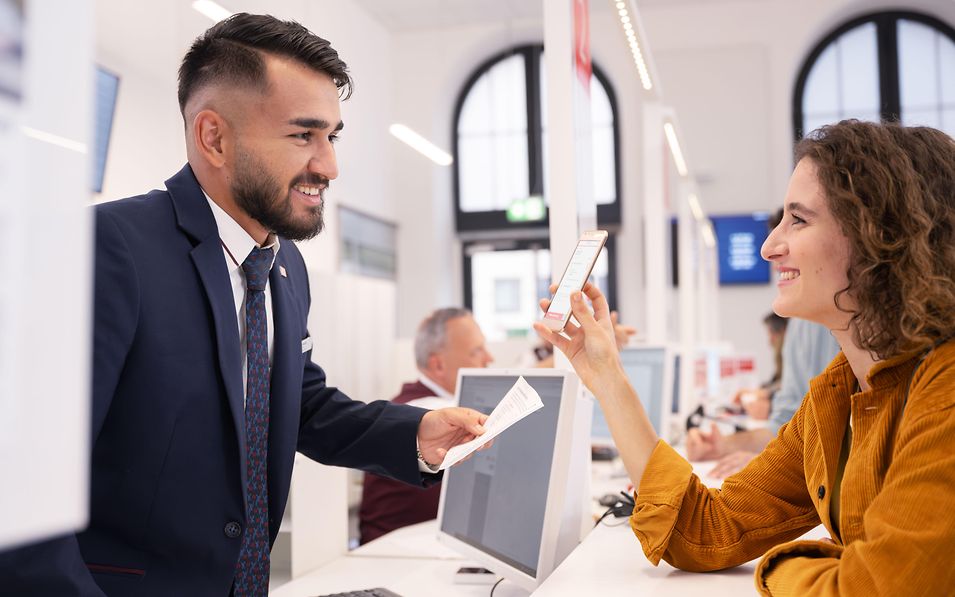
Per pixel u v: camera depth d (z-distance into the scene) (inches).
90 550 40.4
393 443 53.9
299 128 43.9
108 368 37.9
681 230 204.8
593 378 48.2
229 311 43.9
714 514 44.6
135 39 71.9
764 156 336.8
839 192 36.0
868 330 35.5
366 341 125.6
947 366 32.9
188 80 45.3
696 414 129.4
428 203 355.9
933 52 328.8
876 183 35.3
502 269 368.2
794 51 335.3
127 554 40.8
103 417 37.7
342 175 304.8
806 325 96.2
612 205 350.6
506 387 58.1
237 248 46.4
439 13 339.6
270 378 48.0
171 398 40.7
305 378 58.2
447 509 63.8
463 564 65.1
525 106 363.6
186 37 72.7
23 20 13.1
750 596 39.3
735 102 339.6
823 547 36.3
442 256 360.5
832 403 39.6
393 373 141.3
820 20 332.5
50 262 13.5
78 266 13.9
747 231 336.2
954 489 29.7
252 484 45.6
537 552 48.6
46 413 13.4
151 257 41.4
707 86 342.0
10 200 12.9
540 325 49.3
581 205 71.7
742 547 43.7
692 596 39.4
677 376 139.0
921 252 33.9
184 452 41.3
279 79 43.1
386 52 355.9
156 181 70.1
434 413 54.2
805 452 42.1
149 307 40.5
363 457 55.1
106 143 70.6
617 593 40.1
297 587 60.4
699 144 342.0
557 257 69.1
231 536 42.6
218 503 42.4
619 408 47.6
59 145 13.6
